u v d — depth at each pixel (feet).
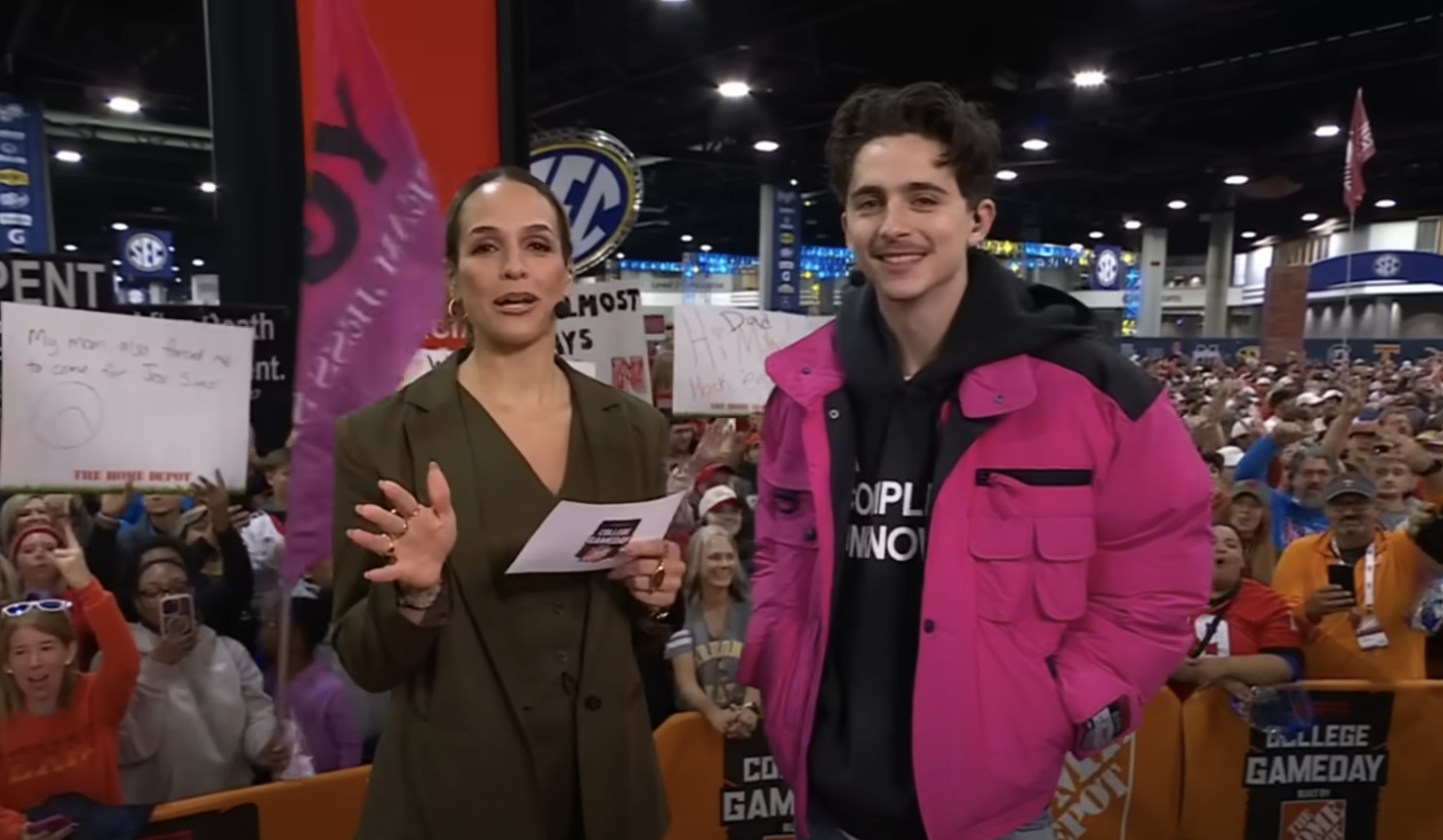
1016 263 97.40
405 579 4.12
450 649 4.53
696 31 42.63
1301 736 9.77
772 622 5.61
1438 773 9.92
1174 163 65.26
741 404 14.25
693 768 9.48
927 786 4.73
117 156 59.36
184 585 8.79
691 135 60.39
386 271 8.80
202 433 8.23
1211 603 10.12
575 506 4.25
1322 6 43.01
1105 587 4.88
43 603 7.61
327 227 8.51
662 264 128.47
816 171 66.90
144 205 81.15
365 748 9.37
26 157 39.19
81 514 11.21
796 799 5.41
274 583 9.97
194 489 8.20
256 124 12.64
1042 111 53.21
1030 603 4.69
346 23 8.55
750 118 54.08
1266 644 9.99
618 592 4.96
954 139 4.56
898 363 5.10
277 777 8.13
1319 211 96.48
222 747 8.44
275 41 12.56
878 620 5.07
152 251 75.05
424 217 9.00
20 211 39.17
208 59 12.84
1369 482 10.93
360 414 4.79
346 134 8.59
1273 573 12.92
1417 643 10.60
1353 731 9.84
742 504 12.94
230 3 12.47
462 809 4.50
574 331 13.96
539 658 4.66
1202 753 9.73
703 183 75.82
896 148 4.58
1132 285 120.47
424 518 4.14
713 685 10.11
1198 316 125.90
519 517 4.64
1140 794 9.71
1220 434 25.09
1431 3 41.39
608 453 4.93
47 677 7.34
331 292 8.54
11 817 7.02
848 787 5.11
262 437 10.95
